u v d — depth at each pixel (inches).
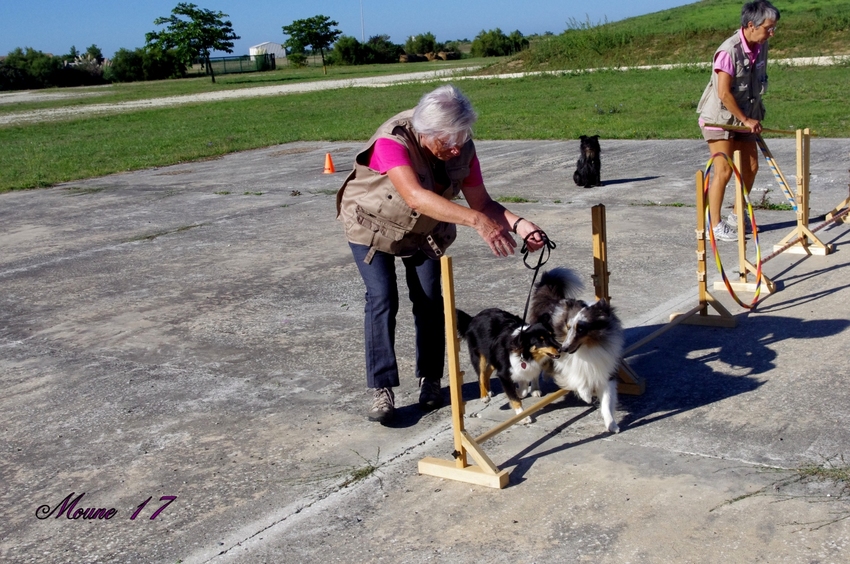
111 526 137.1
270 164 608.1
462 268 285.7
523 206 382.0
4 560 129.2
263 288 279.1
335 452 158.2
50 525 138.6
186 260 327.6
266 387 193.0
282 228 376.5
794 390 168.2
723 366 185.2
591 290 250.4
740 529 120.3
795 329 204.7
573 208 369.4
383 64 2829.7
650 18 1676.9
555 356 155.7
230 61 2970.0
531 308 177.5
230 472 152.8
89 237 386.3
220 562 124.6
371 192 160.4
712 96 284.2
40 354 227.5
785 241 271.9
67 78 2800.2
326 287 275.0
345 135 738.2
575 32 1481.3
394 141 152.7
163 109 1286.9
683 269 264.2
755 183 389.1
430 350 173.8
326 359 208.4
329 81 1820.9
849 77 855.7
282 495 143.0
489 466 140.3
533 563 116.8
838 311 215.0
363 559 122.1
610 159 502.6
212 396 189.8
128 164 658.2
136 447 166.1
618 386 175.0
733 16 1557.6
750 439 148.8
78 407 188.4
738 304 228.1
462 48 3612.2
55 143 862.5
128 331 242.7
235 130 876.6
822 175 397.4
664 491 133.1
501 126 705.0
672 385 177.3
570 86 1069.1
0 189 561.0
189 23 2305.6
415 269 170.4
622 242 302.7
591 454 149.2
